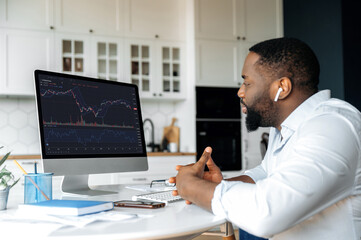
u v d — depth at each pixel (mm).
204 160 1098
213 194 949
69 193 1502
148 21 4168
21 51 3637
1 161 1215
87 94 1628
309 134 885
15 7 3641
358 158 889
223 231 1562
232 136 4195
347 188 885
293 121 1073
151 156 3801
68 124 1518
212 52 4195
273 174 884
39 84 1449
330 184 828
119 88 1788
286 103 1089
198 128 4066
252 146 4277
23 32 3652
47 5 3752
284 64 1060
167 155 3857
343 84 3887
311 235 952
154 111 4484
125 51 4055
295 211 815
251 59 1113
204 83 4141
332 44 4020
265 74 1082
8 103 3904
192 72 4160
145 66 4180
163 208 1143
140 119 1857
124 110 1784
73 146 1516
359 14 4043
